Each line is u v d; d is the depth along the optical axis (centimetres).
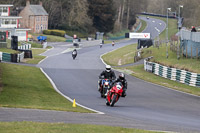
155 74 7944
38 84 5475
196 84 6128
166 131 2273
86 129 2128
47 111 2991
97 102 4000
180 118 3048
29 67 8162
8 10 19138
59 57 12325
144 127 2419
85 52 15438
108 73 4122
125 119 2770
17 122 2264
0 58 9688
